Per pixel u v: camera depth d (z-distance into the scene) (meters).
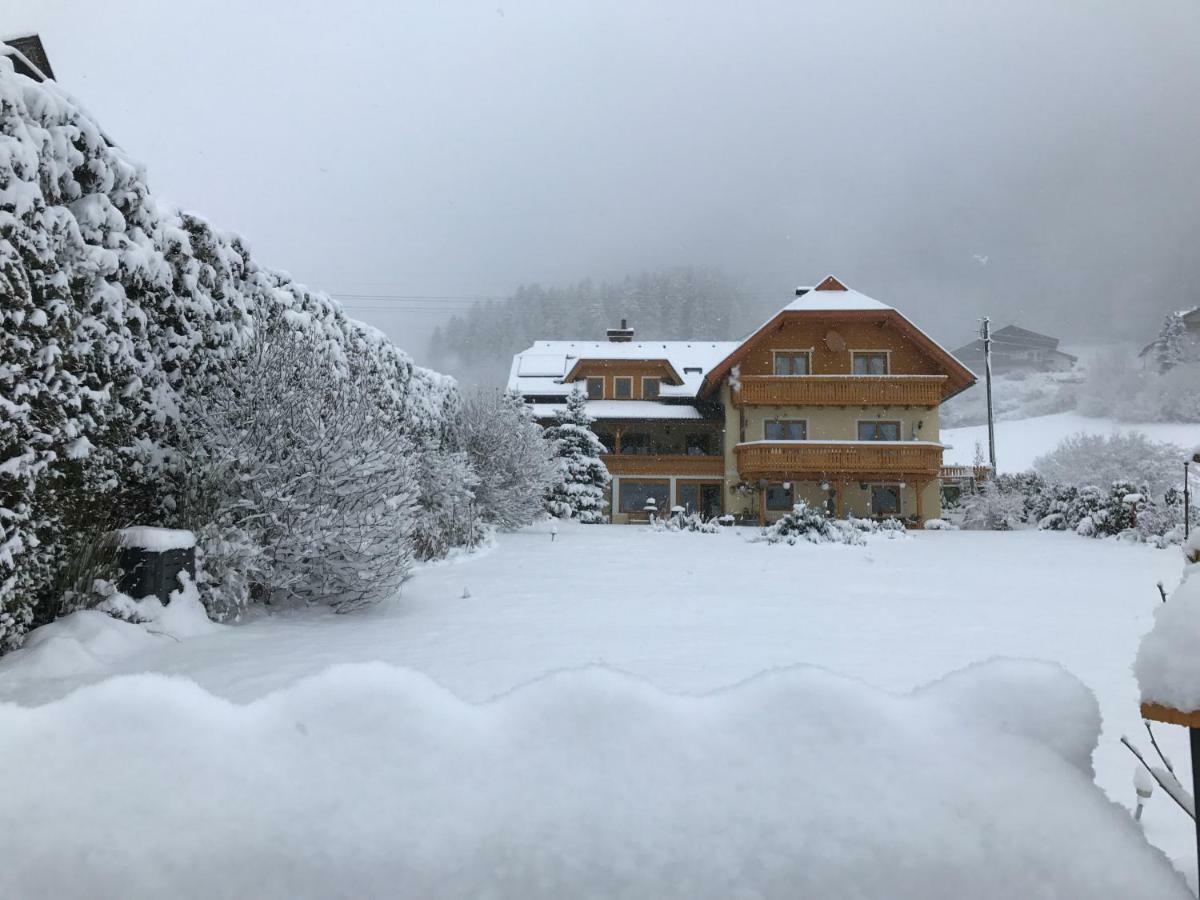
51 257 5.15
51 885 0.95
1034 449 50.59
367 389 9.98
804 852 0.92
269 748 1.07
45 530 5.14
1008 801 0.97
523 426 18.36
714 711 1.13
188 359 7.07
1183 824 2.58
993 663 1.21
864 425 29.02
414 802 1.00
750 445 28.17
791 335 29.48
